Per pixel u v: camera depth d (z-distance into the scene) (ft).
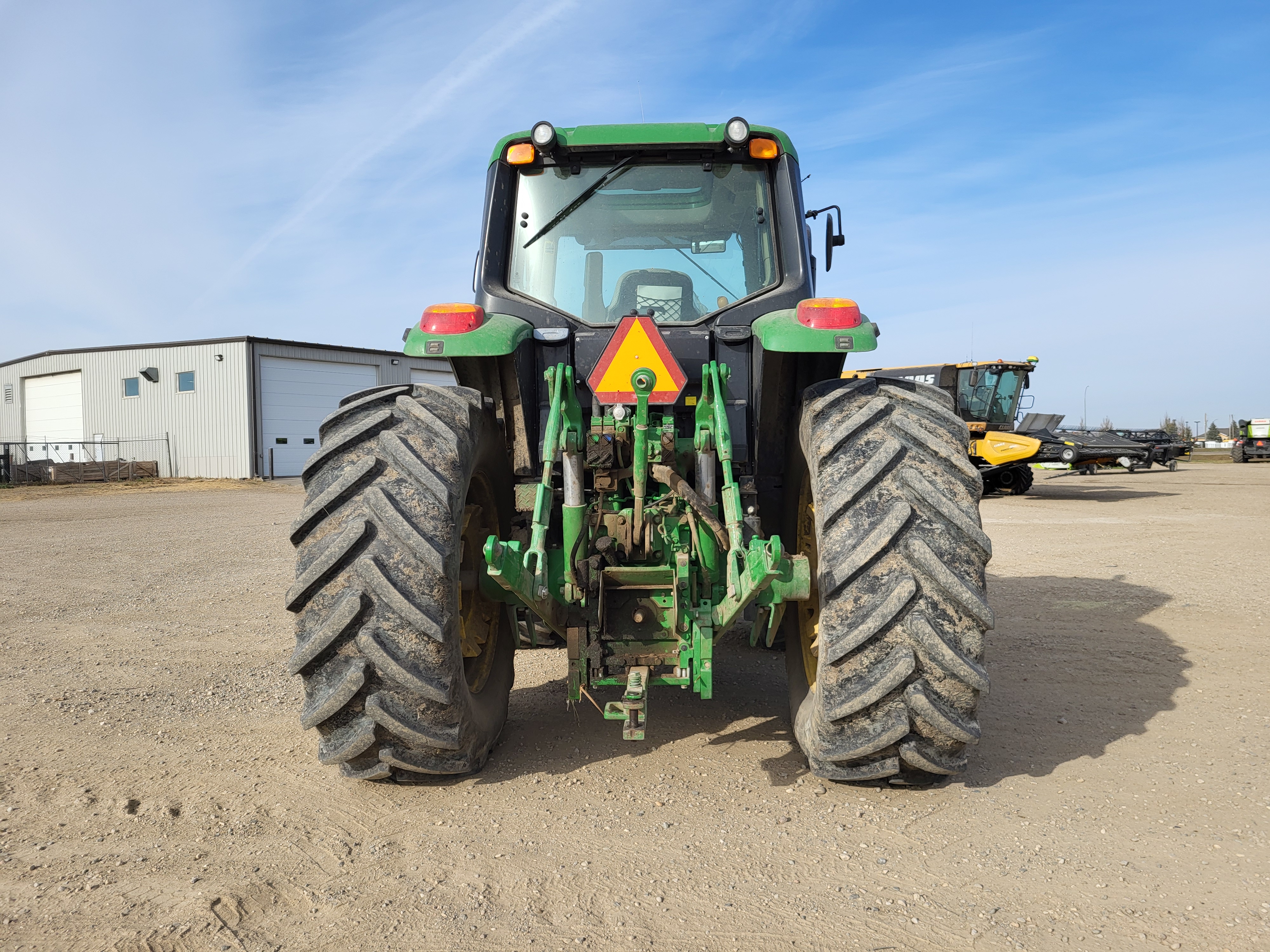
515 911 6.73
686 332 11.21
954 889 6.93
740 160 12.21
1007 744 10.42
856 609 8.05
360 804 8.94
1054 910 6.57
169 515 49.01
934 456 8.46
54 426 106.32
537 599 8.89
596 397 9.61
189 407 91.61
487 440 10.21
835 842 7.81
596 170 12.24
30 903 6.95
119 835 8.27
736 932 6.36
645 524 9.86
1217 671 13.65
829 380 9.80
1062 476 78.02
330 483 8.61
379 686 8.32
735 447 11.03
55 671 14.83
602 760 10.11
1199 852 7.51
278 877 7.36
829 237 13.47
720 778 9.45
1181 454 84.48
